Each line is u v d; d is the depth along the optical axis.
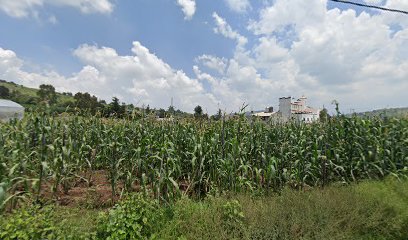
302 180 6.23
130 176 5.20
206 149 5.88
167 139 6.22
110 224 3.26
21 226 2.85
